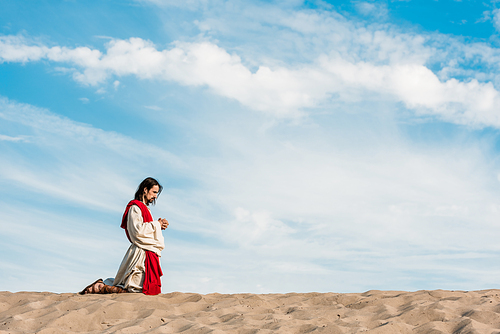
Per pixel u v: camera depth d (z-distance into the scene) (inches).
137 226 265.9
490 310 211.9
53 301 233.3
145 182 285.1
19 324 186.2
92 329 189.9
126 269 265.4
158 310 217.0
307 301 263.0
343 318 206.1
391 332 177.9
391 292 280.1
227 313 224.1
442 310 208.4
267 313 227.0
